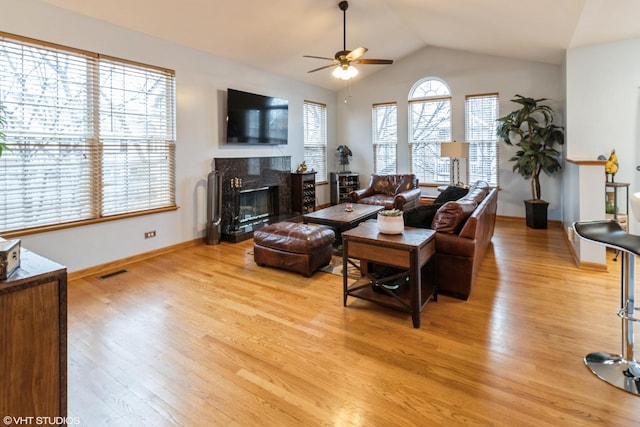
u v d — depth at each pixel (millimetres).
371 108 7492
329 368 2047
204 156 4918
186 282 3443
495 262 3918
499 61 6090
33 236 3258
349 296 3029
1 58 3002
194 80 4711
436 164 6875
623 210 4418
